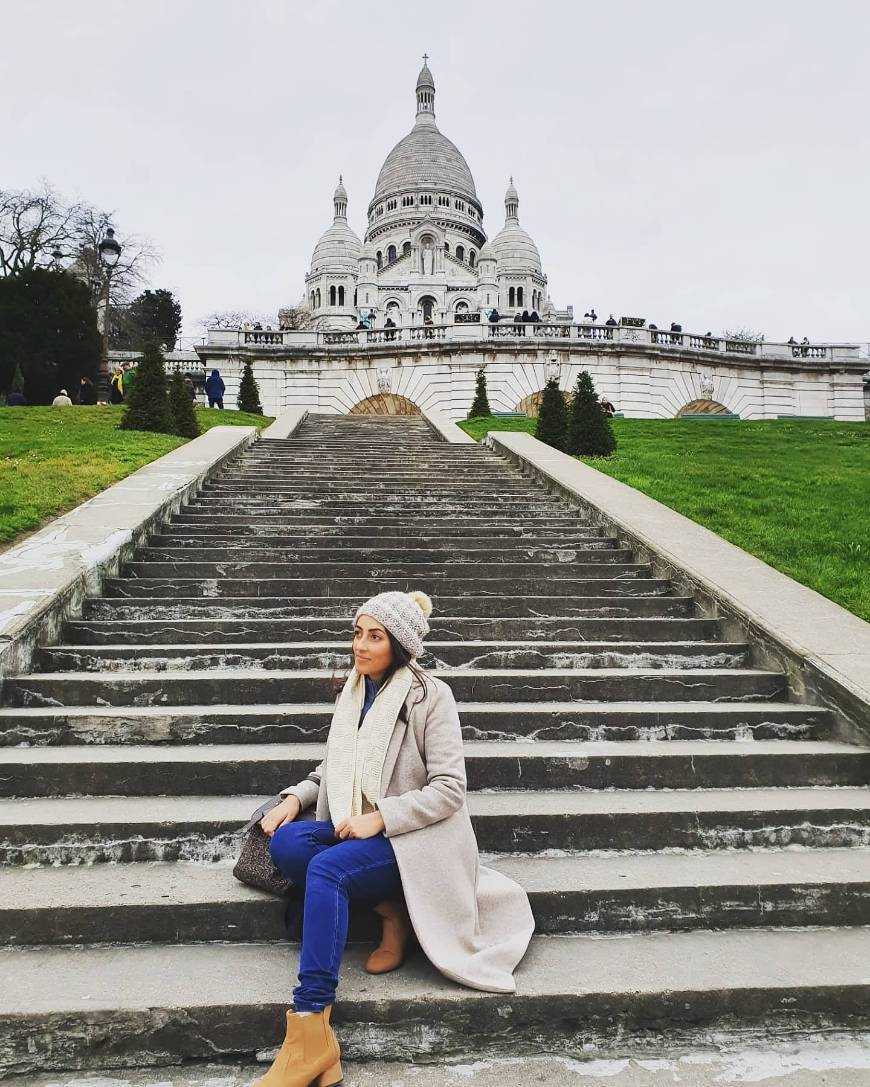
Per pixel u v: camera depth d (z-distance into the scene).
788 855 4.04
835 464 15.52
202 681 5.23
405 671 3.48
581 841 4.05
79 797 4.28
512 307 84.31
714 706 5.32
